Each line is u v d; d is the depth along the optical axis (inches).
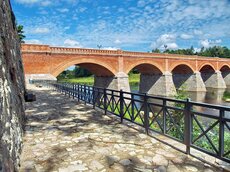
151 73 1865.2
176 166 182.4
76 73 3895.2
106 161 191.9
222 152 176.4
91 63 1315.2
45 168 177.8
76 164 185.8
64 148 223.5
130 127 305.9
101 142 241.9
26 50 1059.9
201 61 2151.8
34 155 204.7
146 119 272.2
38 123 329.1
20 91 315.9
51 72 1143.6
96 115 388.8
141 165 184.1
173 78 2279.8
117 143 238.7
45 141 245.1
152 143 239.3
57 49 1162.0
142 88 1961.1
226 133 342.0
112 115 386.6
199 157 199.5
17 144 187.0
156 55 1660.9
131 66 1510.8
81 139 252.7
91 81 3009.4
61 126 311.4
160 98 246.7
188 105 206.2
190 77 2106.3
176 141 242.7
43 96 690.8
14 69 251.8
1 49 170.4
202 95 1840.6
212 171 173.6
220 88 2409.0
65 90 744.3
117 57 1424.7
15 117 198.4
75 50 1222.9
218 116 177.2
